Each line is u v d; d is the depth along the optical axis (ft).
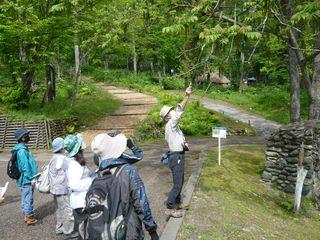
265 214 26.71
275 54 87.71
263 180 35.01
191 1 28.09
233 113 94.94
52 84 72.23
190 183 29.37
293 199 31.42
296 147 33.14
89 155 46.24
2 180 34.40
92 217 10.37
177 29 23.03
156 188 29.81
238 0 25.58
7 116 54.90
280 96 107.96
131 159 11.49
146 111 75.77
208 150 46.21
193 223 21.62
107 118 70.95
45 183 19.10
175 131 21.59
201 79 24.43
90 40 57.26
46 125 54.70
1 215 24.43
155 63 172.55
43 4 59.00
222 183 30.91
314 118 39.45
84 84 105.50
